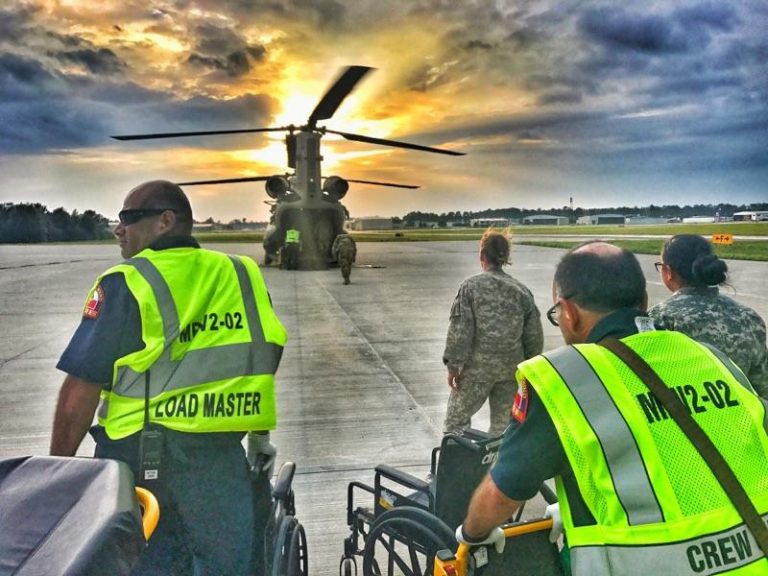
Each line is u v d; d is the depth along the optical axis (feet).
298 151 67.97
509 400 12.44
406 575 7.36
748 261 65.77
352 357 25.52
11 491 3.83
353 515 8.85
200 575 5.72
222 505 5.86
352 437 16.20
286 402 19.29
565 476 4.12
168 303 5.83
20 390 21.12
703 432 3.96
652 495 3.75
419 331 31.12
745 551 3.68
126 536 3.48
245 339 6.12
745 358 8.23
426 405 18.98
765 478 3.99
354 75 54.13
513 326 12.00
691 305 8.50
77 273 66.64
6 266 77.41
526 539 5.80
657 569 3.60
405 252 108.17
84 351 5.62
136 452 5.80
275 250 73.56
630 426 3.92
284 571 6.35
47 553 3.29
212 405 5.88
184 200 6.36
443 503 7.46
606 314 4.64
